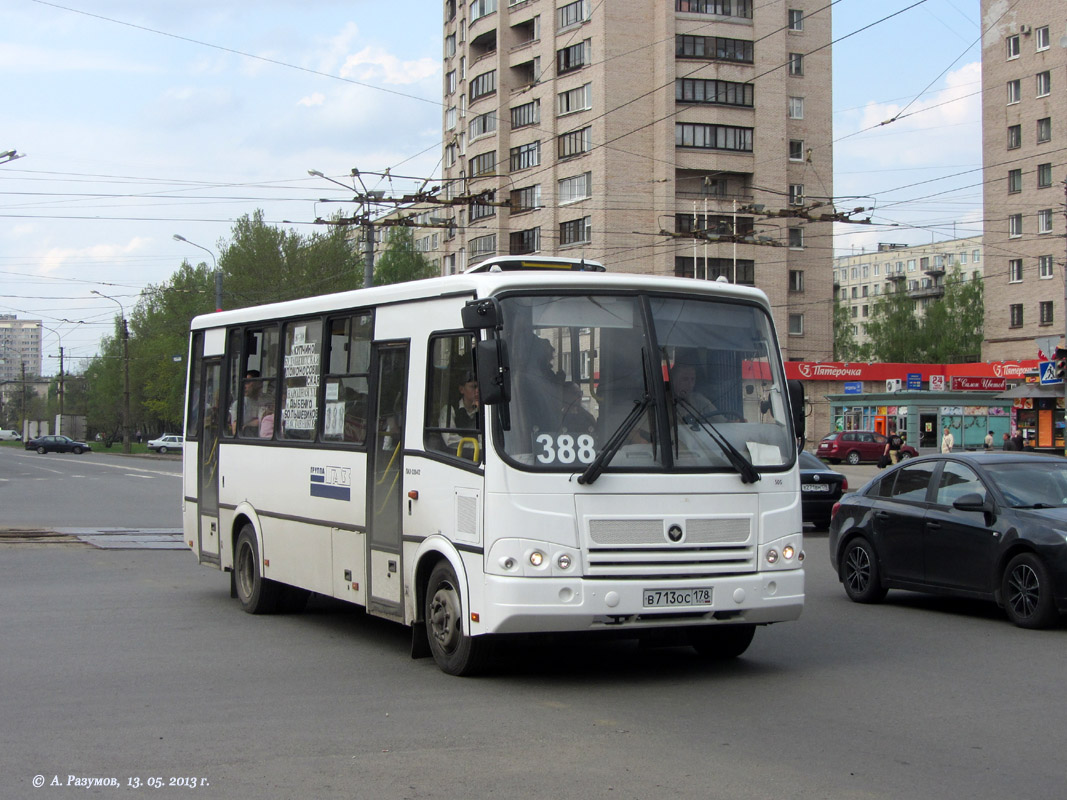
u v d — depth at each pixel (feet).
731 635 27.81
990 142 205.57
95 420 356.38
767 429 25.99
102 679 25.86
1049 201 196.34
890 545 37.60
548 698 23.79
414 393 27.35
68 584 43.50
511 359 24.27
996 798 16.67
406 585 27.43
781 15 190.90
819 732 20.75
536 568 23.53
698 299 26.02
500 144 201.16
